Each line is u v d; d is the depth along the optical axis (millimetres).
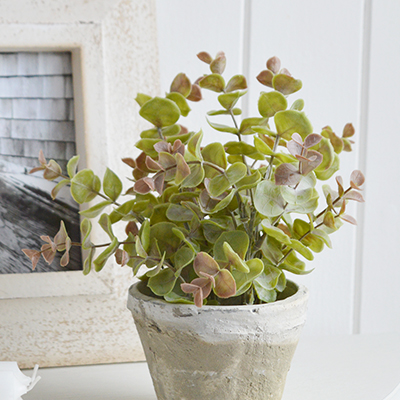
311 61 710
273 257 406
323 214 424
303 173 340
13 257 589
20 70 583
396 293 773
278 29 695
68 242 400
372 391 520
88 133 589
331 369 582
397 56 733
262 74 432
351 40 718
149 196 447
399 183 756
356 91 729
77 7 577
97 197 602
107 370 587
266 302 407
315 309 762
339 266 761
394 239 765
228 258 344
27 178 592
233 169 366
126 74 604
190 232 413
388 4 722
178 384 392
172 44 666
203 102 687
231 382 382
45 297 589
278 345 383
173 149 366
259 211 360
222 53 456
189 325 365
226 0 674
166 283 394
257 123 411
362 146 745
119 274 611
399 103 742
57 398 501
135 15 601
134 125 611
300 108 419
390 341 686
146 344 405
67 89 592
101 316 604
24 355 586
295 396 507
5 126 584
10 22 562
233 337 365
